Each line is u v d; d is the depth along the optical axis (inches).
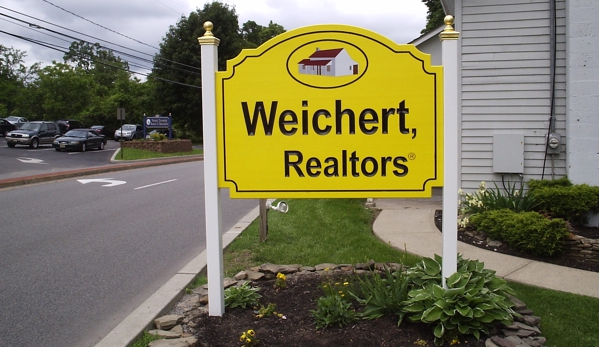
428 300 156.6
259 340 152.9
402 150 167.3
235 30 2191.2
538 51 319.6
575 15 296.8
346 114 168.9
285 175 171.0
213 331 160.9
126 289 231.9
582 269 233.3
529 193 299.9
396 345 148.8
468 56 327.9
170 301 193.6
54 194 555.5
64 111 2544.3
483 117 328.8
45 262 277.9
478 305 152.5
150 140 1485.0
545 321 169.2
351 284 190.9
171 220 404.5
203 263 253.4
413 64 166.4
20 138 1283.2
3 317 198.7
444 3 365.7
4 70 2861.7
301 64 169.3
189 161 1245.7
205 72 169.8
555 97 317.7
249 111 170.7
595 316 174.4
